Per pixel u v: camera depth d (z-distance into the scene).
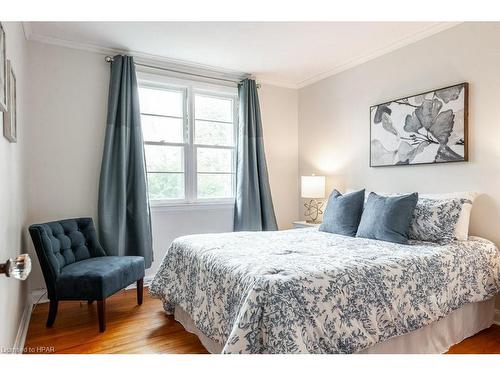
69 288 2.35
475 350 2.04
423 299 1.90
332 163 3.99
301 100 4.48
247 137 4.00
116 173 3.26
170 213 3.69
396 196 2.66
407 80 3.11
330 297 1.59
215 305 1.89
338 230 2.95
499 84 2.46
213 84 3.94
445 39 2.80
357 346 1.59
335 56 3.52
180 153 3.80
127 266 2.68
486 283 2.25
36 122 3.02
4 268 1.06
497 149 2.48
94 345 2.14
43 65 3.05
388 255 2.01
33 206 3.01
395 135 3.20
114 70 3.29
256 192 4.02
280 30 2.92
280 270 1.66
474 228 2.63
